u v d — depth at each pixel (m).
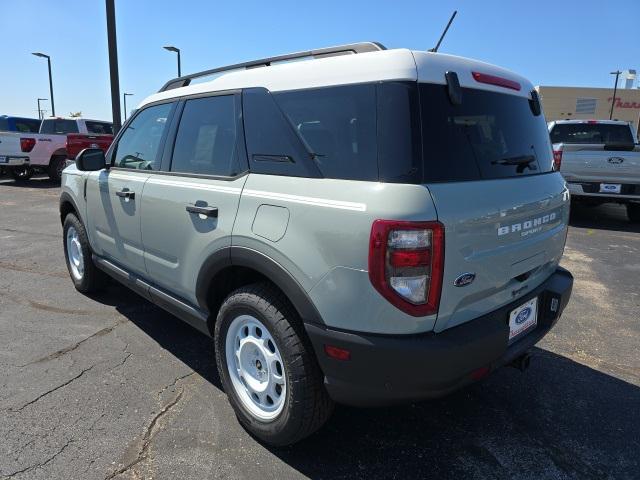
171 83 3.72
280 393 2.63
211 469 2.54
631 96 57.72
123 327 4.23
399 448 2.75
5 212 10.07
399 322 2.14
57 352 3.75
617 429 2.95
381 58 2.31
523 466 2.62
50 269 5.91
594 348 4.01
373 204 2.11
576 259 6.75
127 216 3.72
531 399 3.25
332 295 2.22
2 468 2.49
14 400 3.09
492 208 2.36
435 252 2.11
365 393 2.27
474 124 2.48
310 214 2.29
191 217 2.99
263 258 2.49
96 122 16.94
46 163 15.46
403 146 2.17
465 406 3.17
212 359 3.71
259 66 3.00
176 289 3.33
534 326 2.93
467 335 2.27
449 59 2.43
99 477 2.45
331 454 2.69
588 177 8.98
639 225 9.38
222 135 2.96
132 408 3.04
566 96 58.12
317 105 2.47
